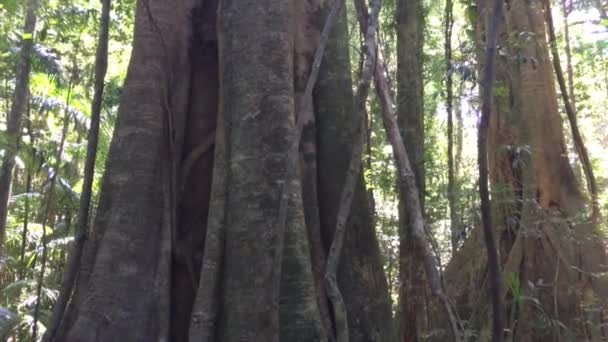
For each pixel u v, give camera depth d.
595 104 17.80
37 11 11.20
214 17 6.20
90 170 5.92
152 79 5.78
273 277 4.42
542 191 10.29
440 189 11.95
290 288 4.90
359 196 5.70
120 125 5.70
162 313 5.25
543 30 10.67
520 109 10.63
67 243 15.20
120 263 5.25
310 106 5.75
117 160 5.57
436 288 5.53
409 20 10.80
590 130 19.89
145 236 5.38
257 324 4.75
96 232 5.46
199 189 5.75
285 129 5.21
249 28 5.44
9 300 14.60
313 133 5.73
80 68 13.57
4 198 12.07
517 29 10.44
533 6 10.65
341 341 4.86
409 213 5.64
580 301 9.55
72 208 15.30
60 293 5.55
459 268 9.84
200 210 5.68
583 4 13.60
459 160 13.36
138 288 5.24
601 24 10.61
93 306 5.13
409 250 9.73
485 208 4.29
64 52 12.72
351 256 5.49
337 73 5.93
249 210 4.99
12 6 9.84
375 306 5.43
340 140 5.74
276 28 5.46
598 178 14.10
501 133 10.74
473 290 9.56
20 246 16.78
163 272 5.35
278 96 5.29
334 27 6.06
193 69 6.08
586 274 9.70
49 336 5.36
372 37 4.73
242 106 5.27
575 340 9.09
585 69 16.27
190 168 5.77
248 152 5.14
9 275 16.30
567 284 9.61
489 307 8.88
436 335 9.20
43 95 14.10
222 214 5.12
